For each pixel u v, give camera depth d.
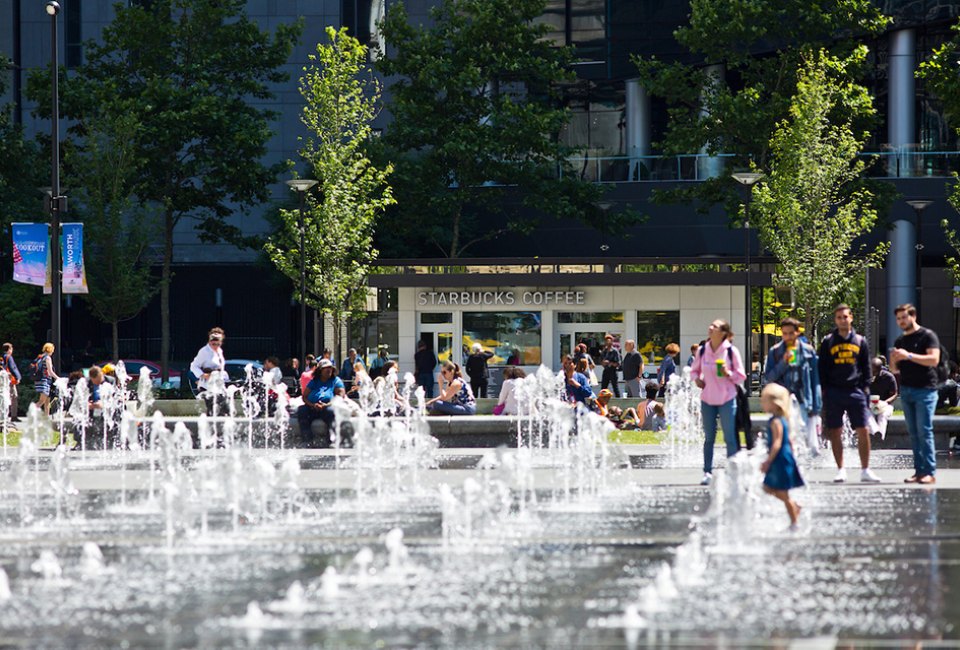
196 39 54.09
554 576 11.27
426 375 40.72
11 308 51.66
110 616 9.61
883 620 9.25
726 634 8.81
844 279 47.16
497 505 16.69
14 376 35.31
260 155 54.19
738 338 48.03
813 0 52.25
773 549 12.65
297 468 17.95
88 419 28.02
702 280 47.53
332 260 48.91
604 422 19.50
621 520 15.17
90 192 51.28
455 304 48.59
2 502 17.84
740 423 18.88
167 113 51.28
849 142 47.59
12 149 53.72
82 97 51.91
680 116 54.41
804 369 18.69
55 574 11.52
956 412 30.27
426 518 15.61
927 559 11.98
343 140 56.75
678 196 55.22
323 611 9.74
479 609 9.78
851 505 16.12
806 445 21.06
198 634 8.95
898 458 23.75
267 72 54.91
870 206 53.41
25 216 52.84
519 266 48.19
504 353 48.56
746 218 42.97
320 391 27.12
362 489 19.16
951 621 9.20
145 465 24.17
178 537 13.99
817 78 47.75
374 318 50.38
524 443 26.53
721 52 53.88
